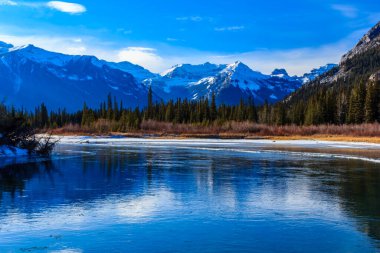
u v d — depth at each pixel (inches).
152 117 5757.9
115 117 5654.5
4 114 1748.3
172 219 625.6
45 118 6437.0
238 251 486.3
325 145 2600.9
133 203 736.3
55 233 554.3
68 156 1721.2
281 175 1111.0
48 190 868.6
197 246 502.9
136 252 482.0
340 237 536.4
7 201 751.7
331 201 753.6
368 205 721.0
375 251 484.7
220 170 1219.2
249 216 644.7
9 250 486.3
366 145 2578.7
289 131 3924.7
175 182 982.4
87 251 484.4
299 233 553.9
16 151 1742.1
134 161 1494.8
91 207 703.7
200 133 4301.2
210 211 676.1
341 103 4985.2
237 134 4013.3
